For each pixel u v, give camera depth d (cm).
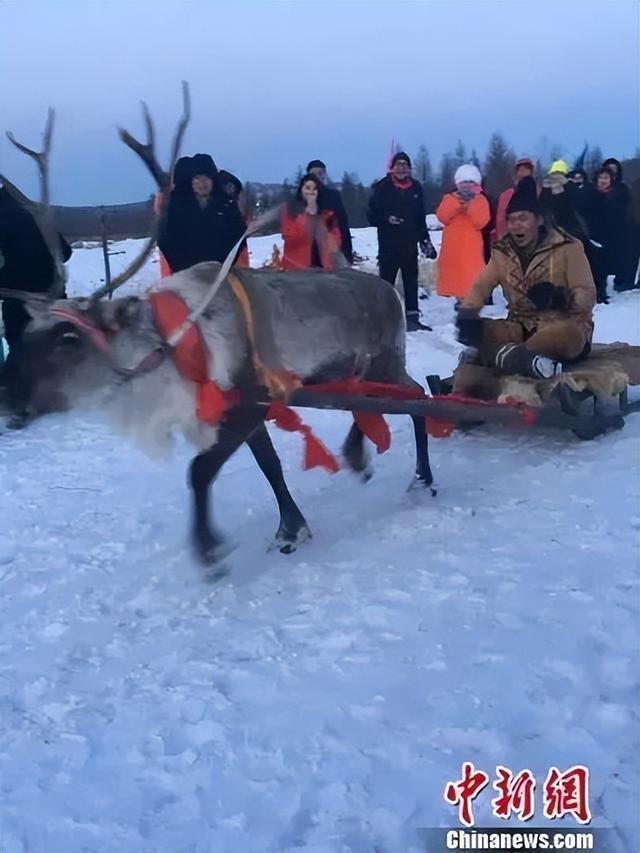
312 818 275
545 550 431
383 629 374
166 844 268
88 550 469
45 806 286
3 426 690
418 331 1075
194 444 434
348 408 460
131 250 1277
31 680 354
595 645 351
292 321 457
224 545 430
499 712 315
